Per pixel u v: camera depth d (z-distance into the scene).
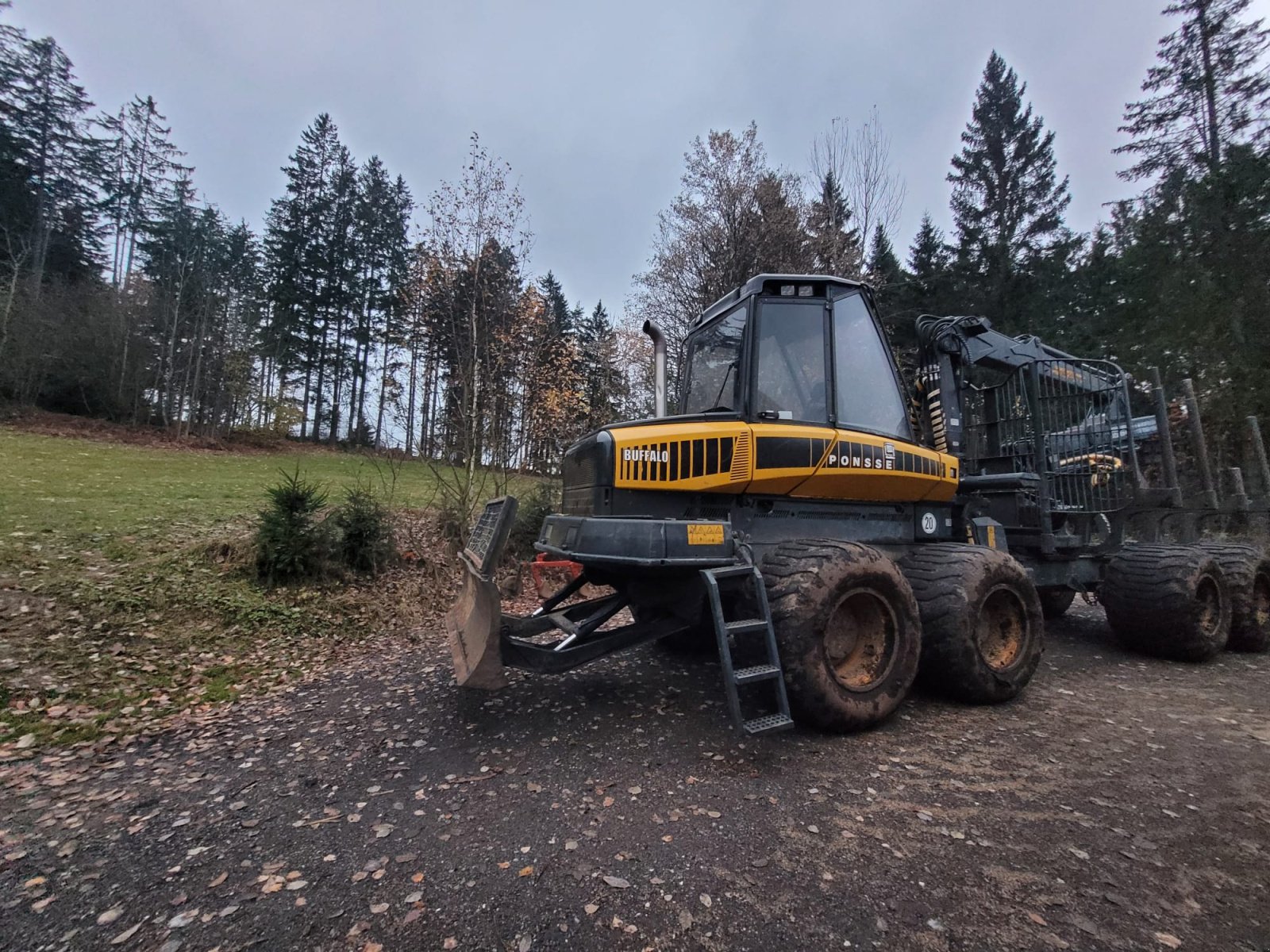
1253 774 2.84
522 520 9.37
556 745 3.27
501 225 9.44
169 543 7.22
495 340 9.65
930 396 5.14
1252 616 5.46
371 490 8.96
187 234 31.20
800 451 3.66
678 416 3.80
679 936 1.78
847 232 15.87
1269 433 13.62
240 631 5.57
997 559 3.92
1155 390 6.28
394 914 1.90
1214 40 20.62
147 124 34.75
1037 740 3.26
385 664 5.12
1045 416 5.64
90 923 1.89
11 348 22.78
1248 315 14.51
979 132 29.11
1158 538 6.73
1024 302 25.09
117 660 4.62
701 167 16.89
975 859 2.15
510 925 1.84
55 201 32.00
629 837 2.32
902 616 3.48
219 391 27.31
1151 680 4.54
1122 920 1.83
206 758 3.21
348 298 37.56
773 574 3.33
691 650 5.17
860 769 2.91
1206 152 20.33
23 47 32.19
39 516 7.77
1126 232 21.20
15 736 3.45
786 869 2.10
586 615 4.27
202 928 1.85
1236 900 1.93
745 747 3.17
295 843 2.34
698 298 17.48
